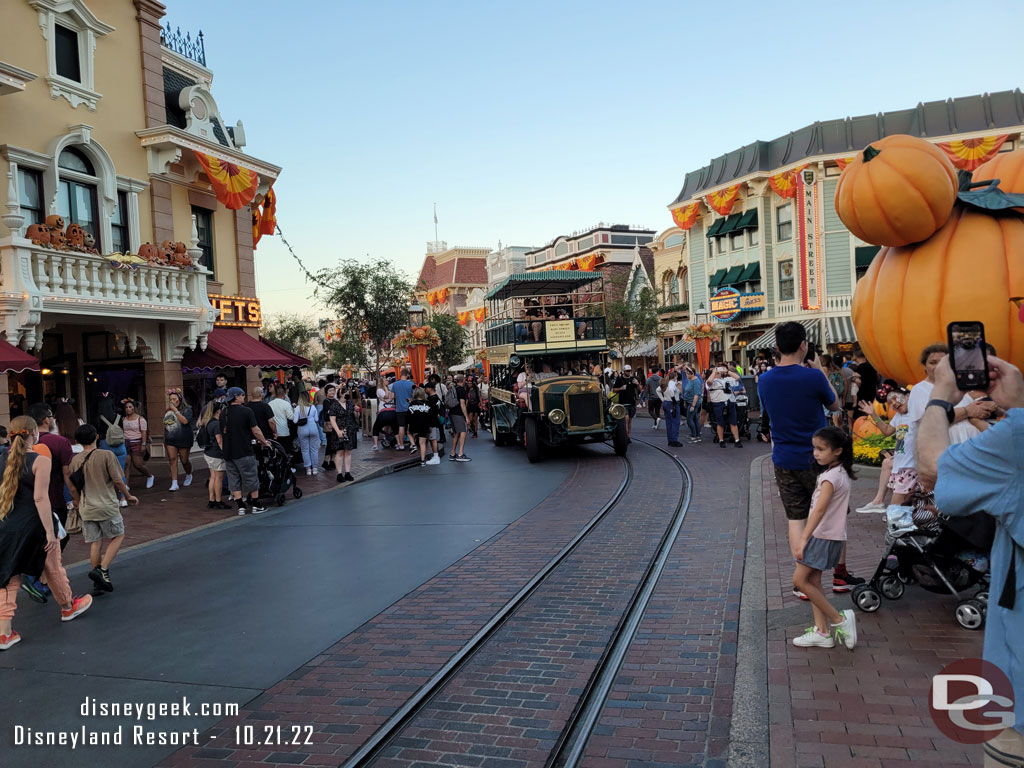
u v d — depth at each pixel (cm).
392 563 775
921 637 478
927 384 608
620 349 3788
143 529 996
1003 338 810
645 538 825
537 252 5597
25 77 1252
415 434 1672
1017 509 241
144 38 1627
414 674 488
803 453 525
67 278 1284
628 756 371
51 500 720
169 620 627
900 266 874
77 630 612
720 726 392
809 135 3125
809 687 417
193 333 1582
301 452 1485
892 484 640
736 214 3466
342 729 418
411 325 2261
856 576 598
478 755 383
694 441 1741
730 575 664
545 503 1062
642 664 484
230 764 388
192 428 1349
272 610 639
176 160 1623
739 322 3444
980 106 2878
